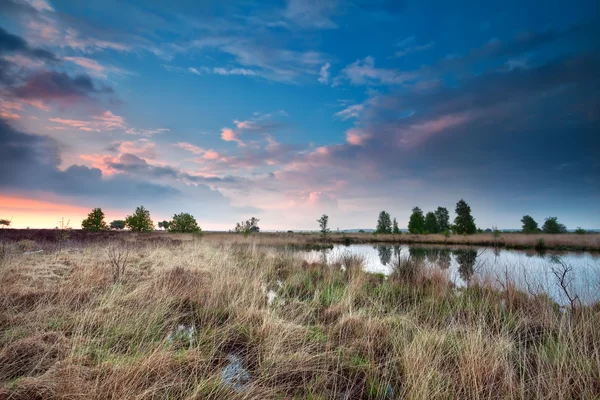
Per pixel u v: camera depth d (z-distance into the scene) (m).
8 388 2.70
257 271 9.20
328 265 12.02
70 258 9.48
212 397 2.94
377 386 3.36
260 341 4.27
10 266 7.17
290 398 3.09
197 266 9.13
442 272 9.13
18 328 4.01
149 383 3.01
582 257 18.59
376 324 4.85
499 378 3.35
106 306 4.81
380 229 45.31
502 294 7.18
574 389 3.14
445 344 4.14
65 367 3.06
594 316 4.80
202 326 4.89
